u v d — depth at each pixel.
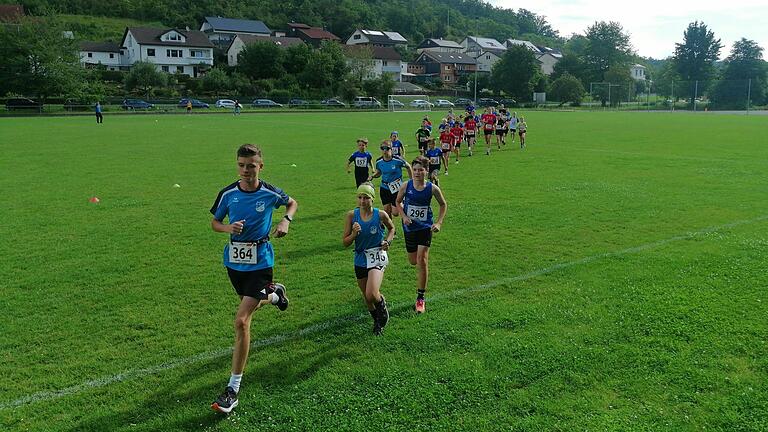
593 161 22.50
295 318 6.88
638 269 8.61
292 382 5.34
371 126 43.81
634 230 11.24
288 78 88.06
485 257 9.43
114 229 11.58
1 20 89.94
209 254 9.77
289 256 9.65
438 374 5.43
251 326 6.64
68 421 4.74
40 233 11.23
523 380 5.30
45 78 62.12
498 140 28.20
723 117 60.09
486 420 4.68
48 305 7.36
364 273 6.52
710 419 4.66
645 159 22.98
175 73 88.00
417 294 7.42
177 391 5.20
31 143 29.09
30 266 9.06
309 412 4.84
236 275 5.39
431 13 180.62
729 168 20.17
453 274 8.55
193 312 7.11
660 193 15.35
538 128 42.22
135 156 24.00
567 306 7.09
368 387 5.23
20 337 6.36
